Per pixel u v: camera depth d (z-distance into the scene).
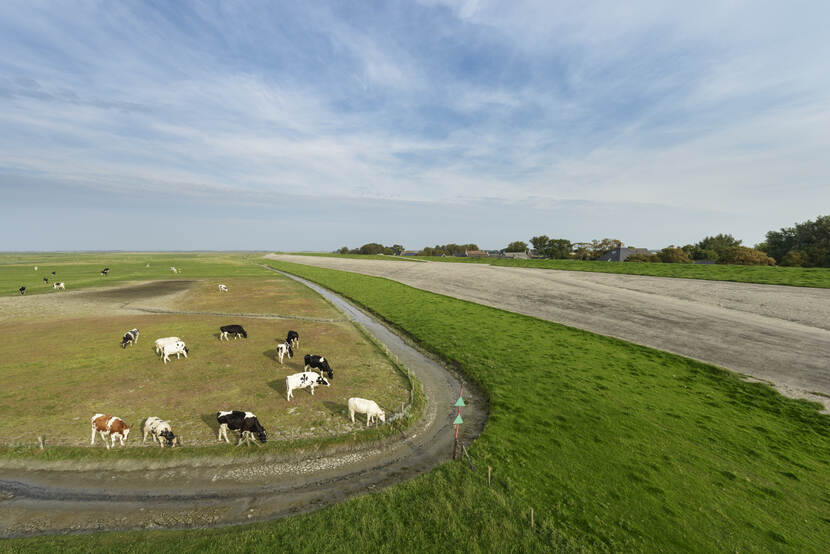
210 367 20.72
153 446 12.78
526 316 35.34
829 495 11.09
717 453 13.24
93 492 10.80
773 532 9.52
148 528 9.50
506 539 9.08
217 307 40.06
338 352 24.58
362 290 54.38
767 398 18.08
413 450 13.78
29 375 18.88
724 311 35.16
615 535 9.29
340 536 9.00
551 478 11.61
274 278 72.94
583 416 15.91
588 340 27.59
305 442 13.47
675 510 10.26
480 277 64.69
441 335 29.22
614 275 61.53
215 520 9.86
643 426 15.08
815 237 75.81
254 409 15.89
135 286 57.00
